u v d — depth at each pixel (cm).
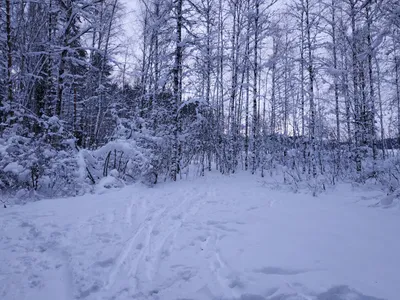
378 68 1127
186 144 1191
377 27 770
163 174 1155
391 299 206
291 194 741
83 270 297
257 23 1349
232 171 1309
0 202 616
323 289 224
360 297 213
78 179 787
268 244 338
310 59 1206
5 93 942
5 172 702
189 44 1087
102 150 932
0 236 396
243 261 291
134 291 255
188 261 308
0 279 280
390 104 1397
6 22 893
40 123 875
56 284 276
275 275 256
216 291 240
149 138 997
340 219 452
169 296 240
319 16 1198
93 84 1691
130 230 430
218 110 1304
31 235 405
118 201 652
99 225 453
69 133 930
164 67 1120
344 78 1173
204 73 1286
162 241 381
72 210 554
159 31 1148
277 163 1443
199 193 777
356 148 1019
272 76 1783
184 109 1235
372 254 296
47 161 796
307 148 1298
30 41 1050
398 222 422
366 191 707
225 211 540
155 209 571
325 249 314
